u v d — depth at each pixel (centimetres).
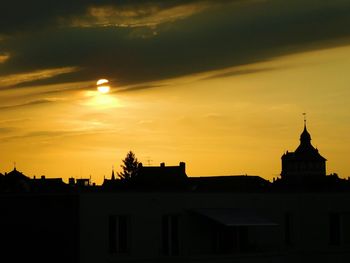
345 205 5309
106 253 4147
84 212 4097
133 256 4231
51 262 4209
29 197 4350
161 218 4375
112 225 4228
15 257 4391
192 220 4509
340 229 5294
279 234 4953
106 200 4175
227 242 4675
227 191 4706
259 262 4603
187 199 4503
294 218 5059
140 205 4294
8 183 10656
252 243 4797
